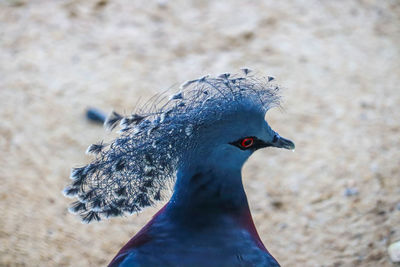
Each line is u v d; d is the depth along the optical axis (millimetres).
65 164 10328
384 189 10062
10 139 10727
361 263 8984
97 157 5973
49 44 12820
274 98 6285
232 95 5992
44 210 9578
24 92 11656
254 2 14172
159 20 13602
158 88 11836
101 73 12188
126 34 13203
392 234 9359
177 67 12398
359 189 10078
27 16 13461
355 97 11773
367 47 13039
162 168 5996
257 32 13320
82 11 13719
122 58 12578
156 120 5898
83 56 12586
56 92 11695
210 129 5902
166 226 6156
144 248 5973
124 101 11484
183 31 13336
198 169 6062
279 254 9117
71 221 9469
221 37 13188
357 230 9453
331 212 9742
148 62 12508
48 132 10891
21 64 12281
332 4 14172
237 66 12406
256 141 6305
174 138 5898
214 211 6141
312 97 11758
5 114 11180
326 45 13047
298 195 10031
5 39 12867
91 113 10977
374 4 14195
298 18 13773
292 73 12266
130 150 5898
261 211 9773
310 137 10977
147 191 6051
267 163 10555
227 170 6137
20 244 9000
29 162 10344
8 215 9422
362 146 10812
